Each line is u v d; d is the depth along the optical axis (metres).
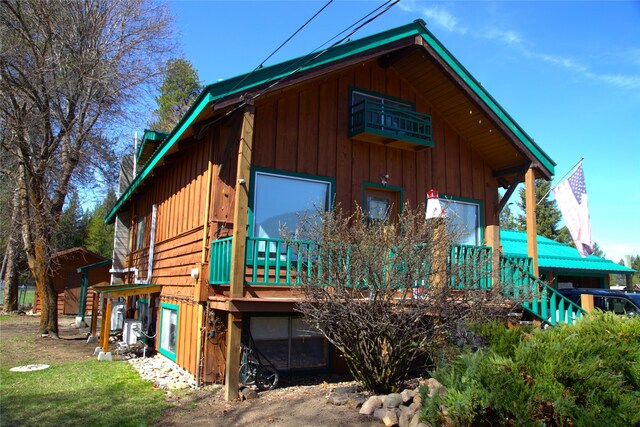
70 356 11.12
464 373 4.76
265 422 5.80
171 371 9.19
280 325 8.45
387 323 6.02
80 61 17.39
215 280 7.79
